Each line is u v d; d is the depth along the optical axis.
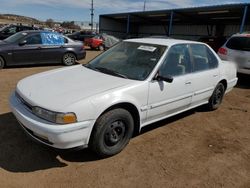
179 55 4.01
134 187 2.71
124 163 3.14
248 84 8.05
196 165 3.20
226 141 3.92
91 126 2.87
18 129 3.84
